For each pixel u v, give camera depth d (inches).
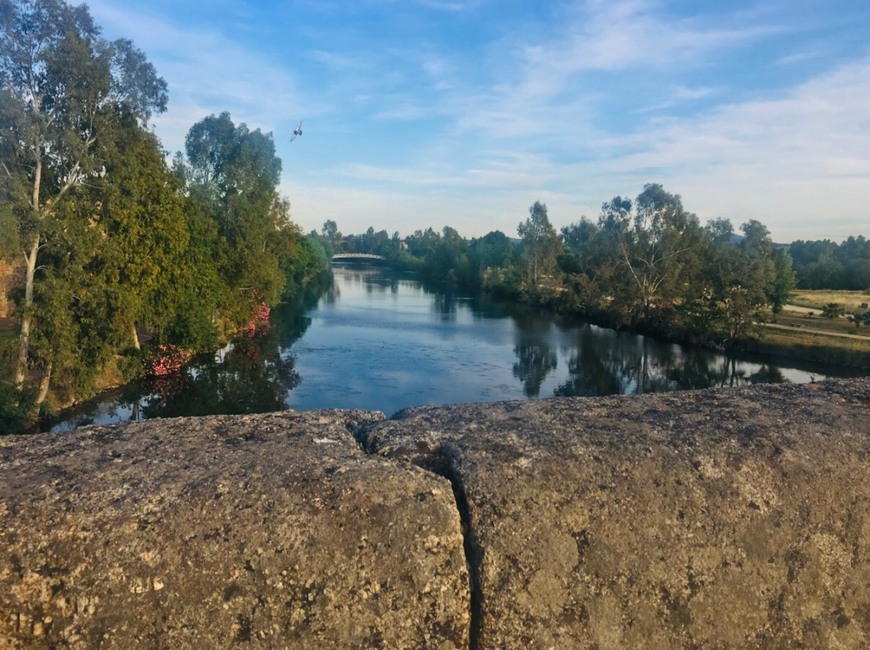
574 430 88.0
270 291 1392.7
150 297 872.3
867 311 1642.5
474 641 70.1
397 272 4266.7
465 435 85.2
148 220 796.6
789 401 106.0
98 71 642.2
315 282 3152.1
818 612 81.3
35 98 650.2
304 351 1189.1
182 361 1024.2
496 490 74.0
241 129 1344.7
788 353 1306.6
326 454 77.9
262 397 866.1
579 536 73.2
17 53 613.9
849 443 89.2
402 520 68.4
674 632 75.2
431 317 1791.3
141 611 62.5
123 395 861.8
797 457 85.2
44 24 624.1
